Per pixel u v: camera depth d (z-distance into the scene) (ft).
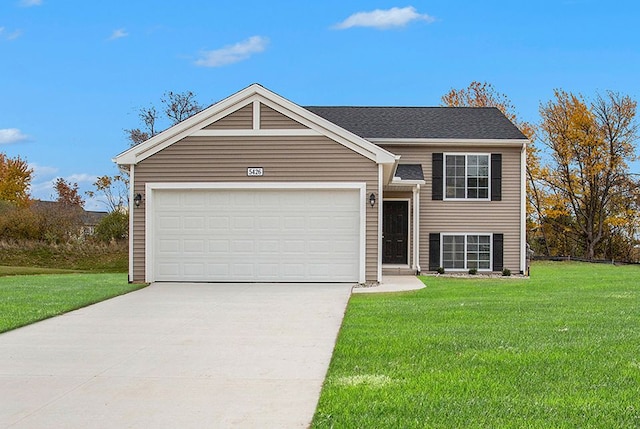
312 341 31.07
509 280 64.54
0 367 26.11
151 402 21.25
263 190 55.36
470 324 34.17
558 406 19.63
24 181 145.28
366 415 19.11
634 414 18.83
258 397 21.68
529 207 127.13
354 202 55.11
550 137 123.54
